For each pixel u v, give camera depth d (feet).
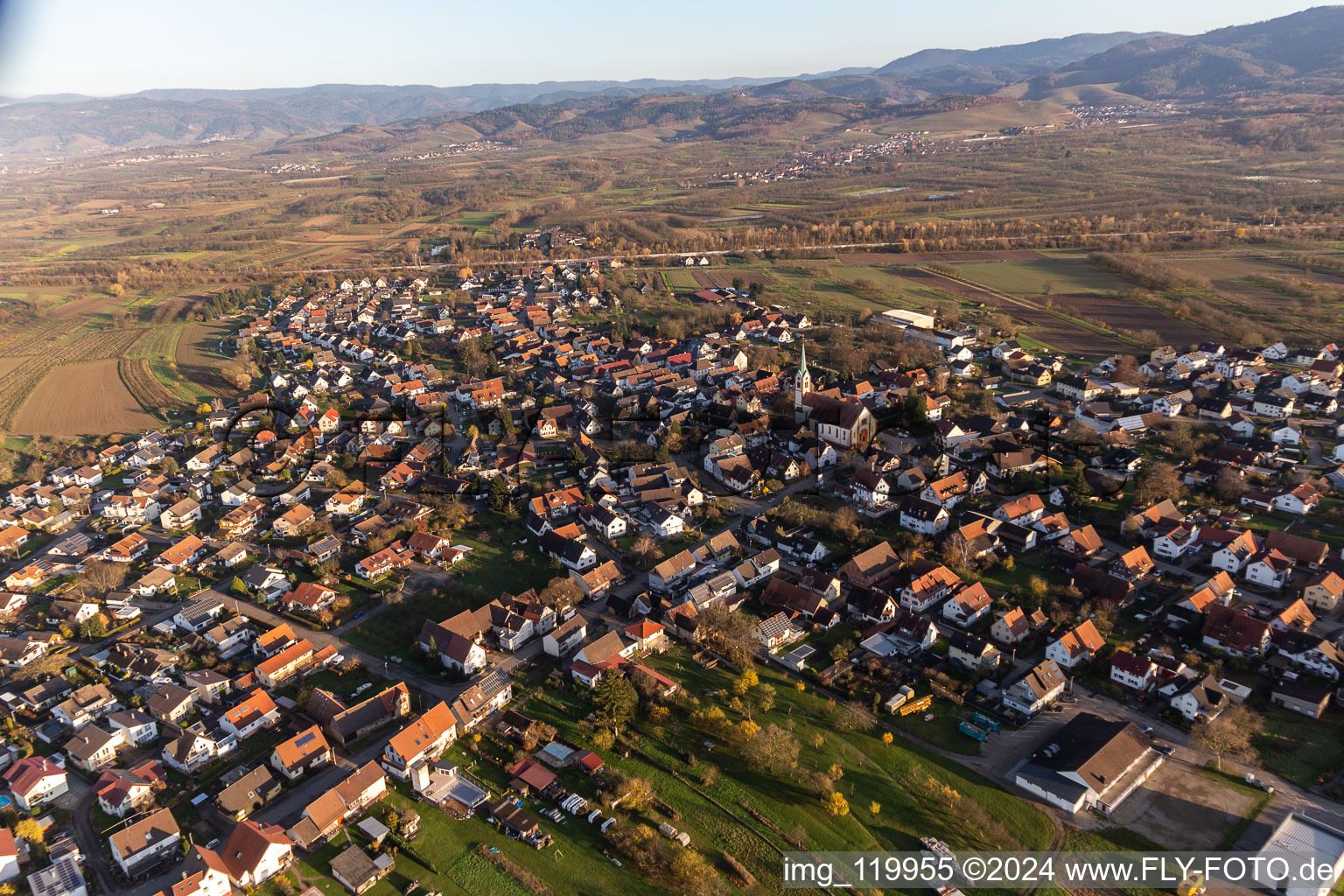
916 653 400.06
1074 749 320.29
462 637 398.42
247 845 284.41
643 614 437.58
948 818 300.61
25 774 329.93
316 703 366.22
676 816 303.07
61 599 476.13
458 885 277.03
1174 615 414.00
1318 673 366.63
